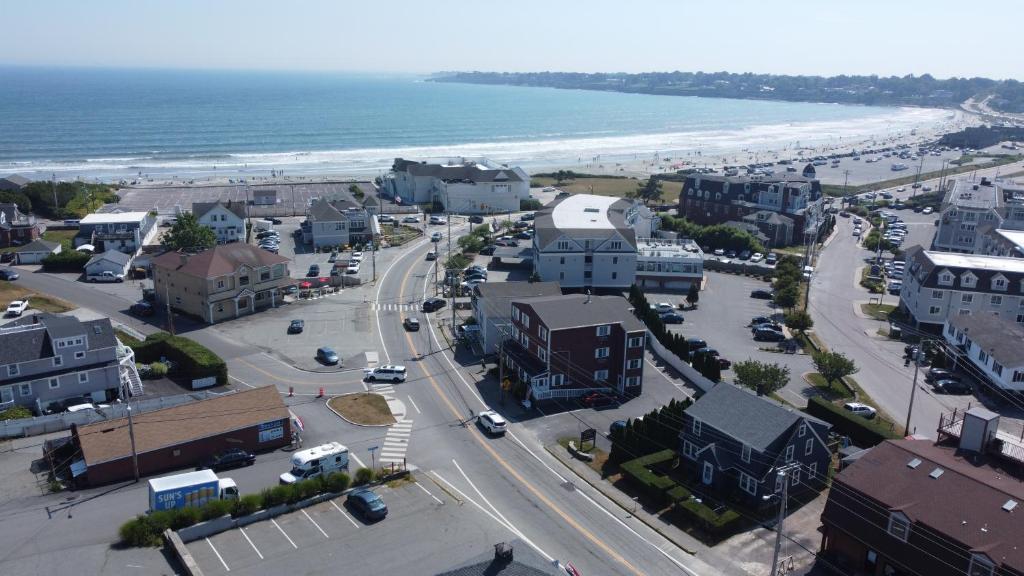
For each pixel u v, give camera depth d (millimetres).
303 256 135375
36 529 51438
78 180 192625
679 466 63719
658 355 90250
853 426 68312
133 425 62344
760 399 60844
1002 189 184500
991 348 82875
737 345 96625
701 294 120750
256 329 96875
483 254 140625
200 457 62406
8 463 60875
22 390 70250
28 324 79938
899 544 46375
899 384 84250
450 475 61188
